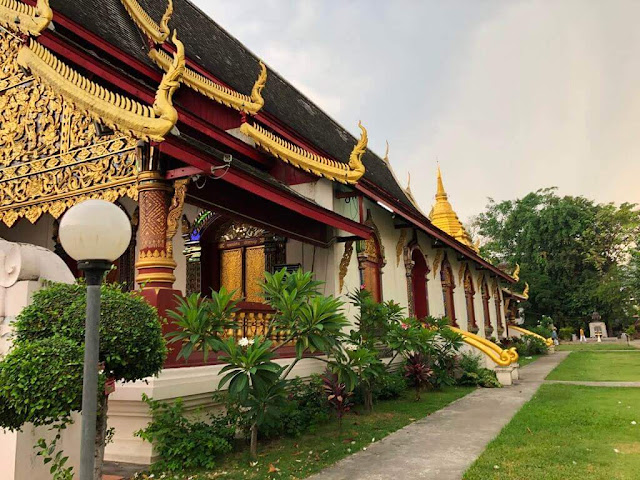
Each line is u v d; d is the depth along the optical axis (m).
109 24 8.67
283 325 6.01
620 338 42.22
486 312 23.88
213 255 11.27
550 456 5.21
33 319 3.77
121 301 3.93
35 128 7.00
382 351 11.08
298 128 12.76
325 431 6.80
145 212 5.88
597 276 45.50
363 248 11.55
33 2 7.37
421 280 15.56
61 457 4.27
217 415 6.14
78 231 2.74
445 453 5.57
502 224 52.03
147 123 5.53
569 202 48.16
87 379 2.69
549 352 25.22
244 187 6.65
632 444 5.68
